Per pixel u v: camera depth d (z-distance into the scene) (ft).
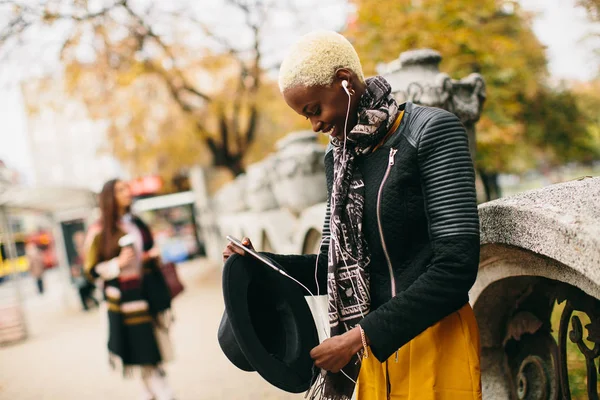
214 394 13.21
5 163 34.68
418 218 4.17
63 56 23.95
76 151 116.67
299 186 16.20
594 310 5.22
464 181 3.95
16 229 86.17
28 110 27.30
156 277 12.45
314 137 16.87
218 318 24.31
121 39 26.73
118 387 15.79
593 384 5.35
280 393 12.40
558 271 4.91
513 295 6.52
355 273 4.42
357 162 4.46
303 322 4.71
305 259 5.15
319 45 4.22
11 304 28.12
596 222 3.90
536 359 6.22
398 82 8.76
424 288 3.87
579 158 29.01
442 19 15.70
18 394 16.76
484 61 16.22
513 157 22.57
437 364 4.34
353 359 4.48
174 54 30.89
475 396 4.30
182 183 69.77
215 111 34.45
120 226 12.44
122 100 31.94
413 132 4.14
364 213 4.36
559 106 24.43
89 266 12.40
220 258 46.03
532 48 19.13
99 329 27.53
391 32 15.60
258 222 18.49
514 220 4.71
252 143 38.34
